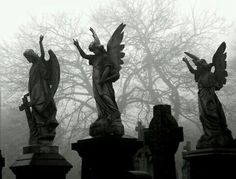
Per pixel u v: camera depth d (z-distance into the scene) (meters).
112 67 13.23
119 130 12.45
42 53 14.55
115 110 12.70
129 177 11.17
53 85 14.49
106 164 12.19
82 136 40.34
